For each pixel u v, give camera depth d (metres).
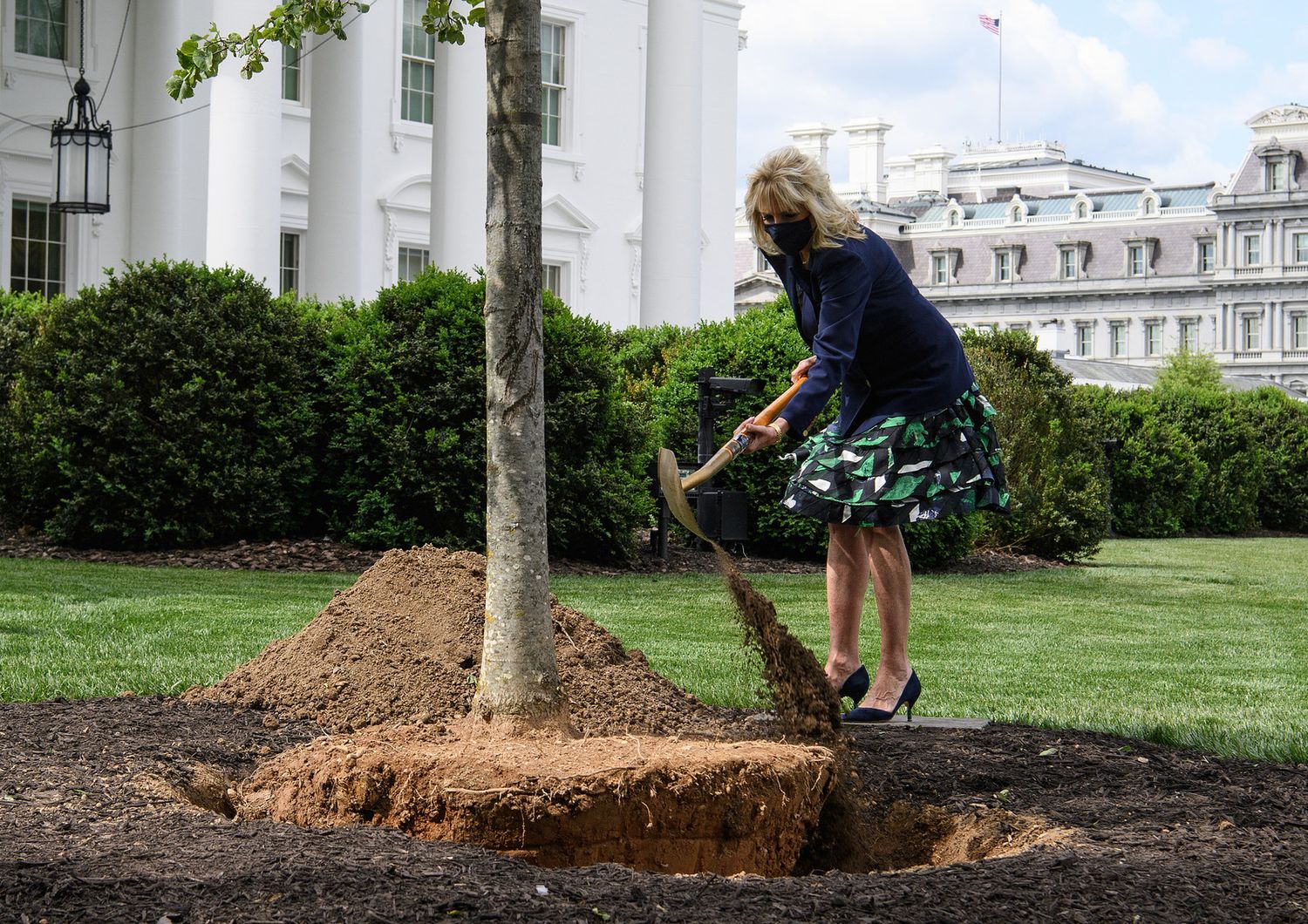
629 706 4.34
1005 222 96.94
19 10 18.19
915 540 13.20
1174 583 12.80
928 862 3.48
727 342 13.21
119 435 10.82
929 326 4.39
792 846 3.27
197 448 10.97
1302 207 86.81
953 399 4.43
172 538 11.12
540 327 3.48
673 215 19.69
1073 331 94.69
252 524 11.23
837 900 2.41
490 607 3.48
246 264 18.88
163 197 18.70
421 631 4.68
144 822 2.91
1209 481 25.02
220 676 5.29
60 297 12.63
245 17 18.56
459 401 11.19
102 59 18.62
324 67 18.02
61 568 9.63
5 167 18.16
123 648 6.05
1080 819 3.34
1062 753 4.20
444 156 18.64
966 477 4.39
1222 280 89.19
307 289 18.33
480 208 18.77
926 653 7.36
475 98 18.61
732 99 28.77
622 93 26.73
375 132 23.16
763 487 12.92
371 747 3.21
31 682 5.07
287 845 2.70
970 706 5.47
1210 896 2.55
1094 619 9.36
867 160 107.06
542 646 3.46
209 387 11.05
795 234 4.19
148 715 4.35
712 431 12.48
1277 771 4.02
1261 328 88.69
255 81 18.88
